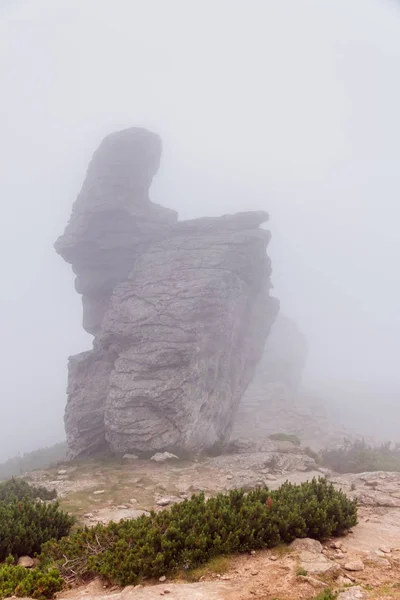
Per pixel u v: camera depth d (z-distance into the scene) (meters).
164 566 9.96
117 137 48.84
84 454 35.81
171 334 36.19
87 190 49.34
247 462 28.11
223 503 12.85
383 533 13.14
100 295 47.50
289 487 14.69
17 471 44.53
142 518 12.30
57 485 23.52
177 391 33.62
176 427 32.81
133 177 48.38
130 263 46.53
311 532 11.93
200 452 33.84
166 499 19.59
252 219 47.06
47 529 12.84
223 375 41.06
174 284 39.84
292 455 30.19
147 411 33.47
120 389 34.75
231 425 43.66
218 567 9.92
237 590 8.75
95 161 50.22
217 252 42.56
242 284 43.34
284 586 8.80
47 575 9.58
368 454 32.91
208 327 37.56
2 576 9.60
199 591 8.73
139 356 36.16
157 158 52.59
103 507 18.75
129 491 21.94
